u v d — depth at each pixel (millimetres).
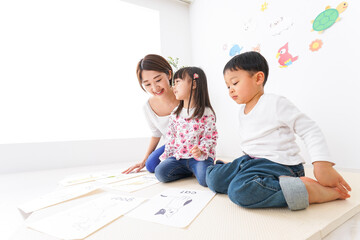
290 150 664
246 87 710
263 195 558
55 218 558
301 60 1350
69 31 1935
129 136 2209
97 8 2080
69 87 1923
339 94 1180
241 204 582
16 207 791
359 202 596
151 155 1264
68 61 1919
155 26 2383
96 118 2055
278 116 657
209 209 592
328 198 592
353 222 515
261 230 454
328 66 1221
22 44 1751
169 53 2365
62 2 1908
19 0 1745
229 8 1917
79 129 1985
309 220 491
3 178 1353
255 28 1662
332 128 1213
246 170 635
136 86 2215
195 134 988
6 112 1701
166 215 554
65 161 1772
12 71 1714
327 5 1221
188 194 730
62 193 817
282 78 1459
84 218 550
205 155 945
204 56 2260
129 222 520
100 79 2062
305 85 1332
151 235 453
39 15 1816
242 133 771
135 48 2273
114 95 2127
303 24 1336
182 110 1072
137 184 916
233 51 1880
